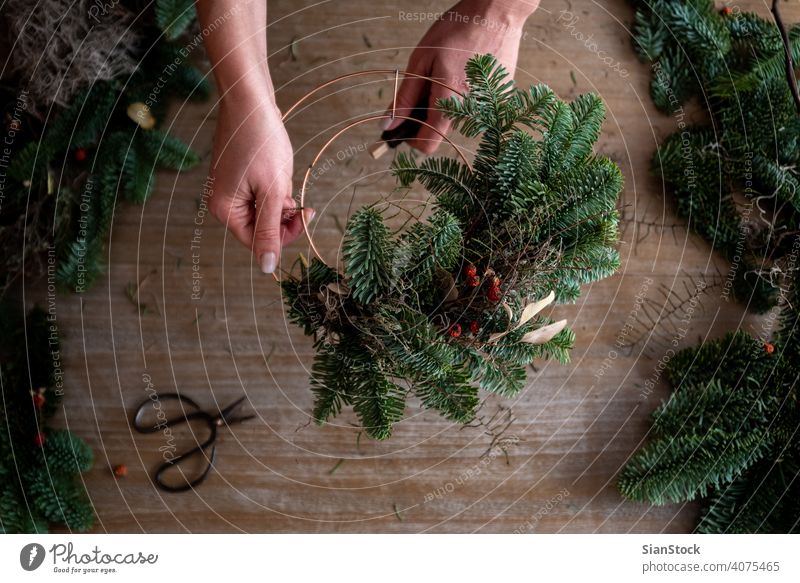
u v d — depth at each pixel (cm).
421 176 81
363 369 77
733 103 115
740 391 109
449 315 76
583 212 77
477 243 77
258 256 95
